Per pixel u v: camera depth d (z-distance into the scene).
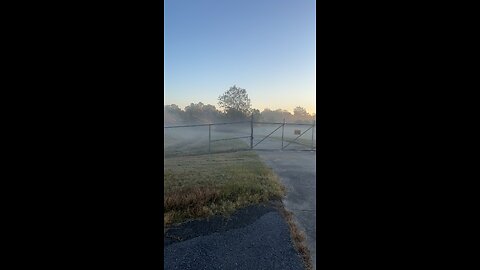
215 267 2.58
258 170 6.43
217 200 4.34
